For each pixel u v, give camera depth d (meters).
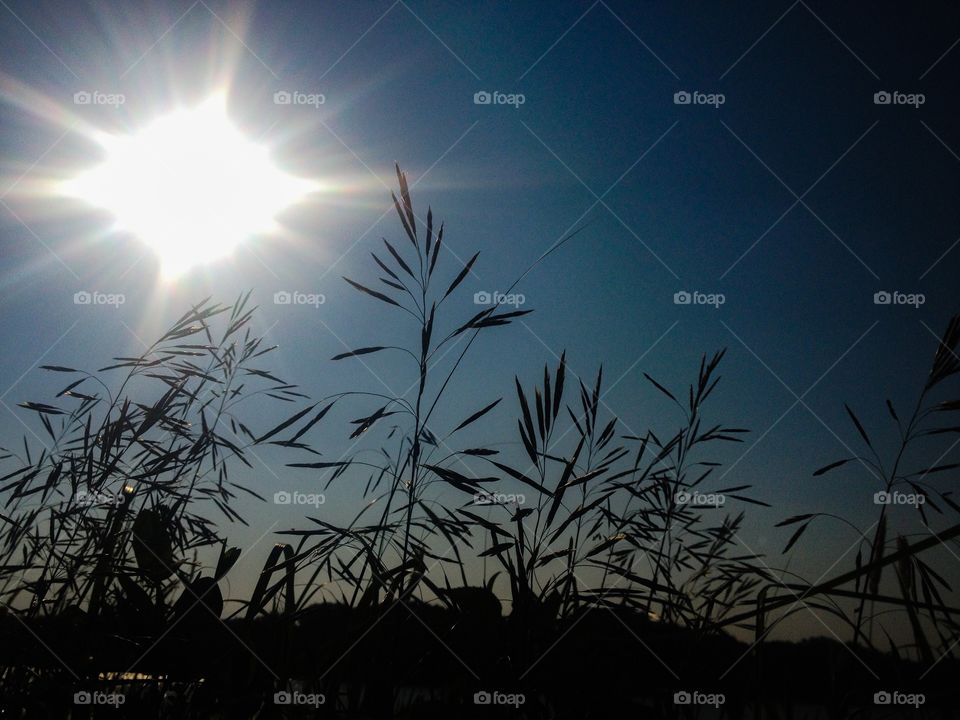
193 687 0.31
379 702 0.30
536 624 0.31
